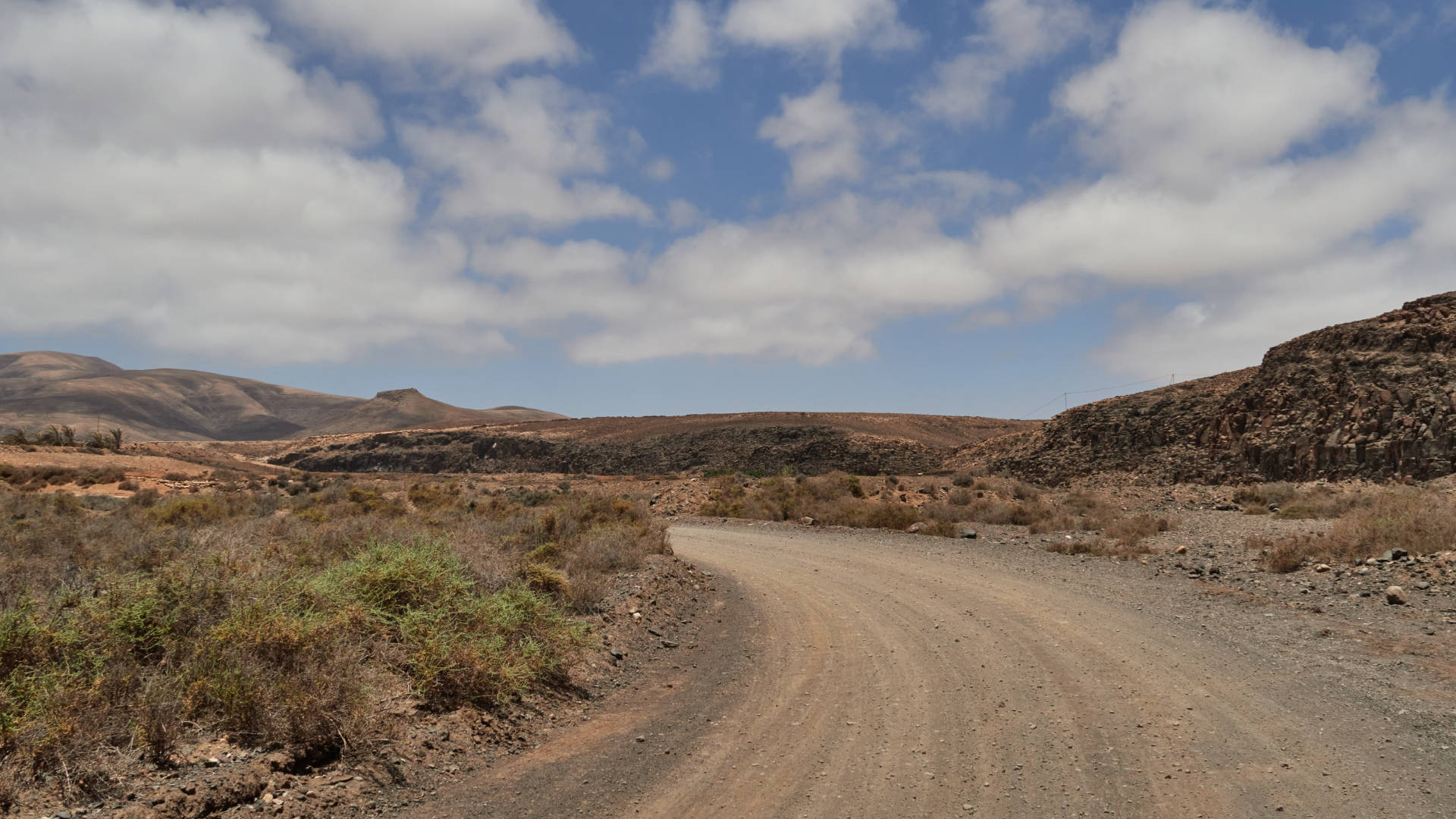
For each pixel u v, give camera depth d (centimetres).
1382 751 627
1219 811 533
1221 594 1331
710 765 643
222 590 775
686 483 4250
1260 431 4941
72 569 1086
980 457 8100
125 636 685
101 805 481
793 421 12231
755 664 975
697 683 895
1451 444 3856
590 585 1220
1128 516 2841
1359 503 2969
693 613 1288
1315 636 1005
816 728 729
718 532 2653
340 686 642
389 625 847
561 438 13425
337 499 3209
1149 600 1302
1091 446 6281
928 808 552
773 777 617
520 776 619
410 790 575
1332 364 4912
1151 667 895
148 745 550
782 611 1306
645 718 771
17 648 640
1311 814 524
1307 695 775
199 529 1580
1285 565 1514
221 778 525
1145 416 6222
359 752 605
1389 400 4309
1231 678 841
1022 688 830
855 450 10144
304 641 683
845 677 898
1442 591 1184
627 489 4653
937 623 1167
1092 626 1112
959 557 1916
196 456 7588
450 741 659
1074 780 591
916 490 3941
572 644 913
